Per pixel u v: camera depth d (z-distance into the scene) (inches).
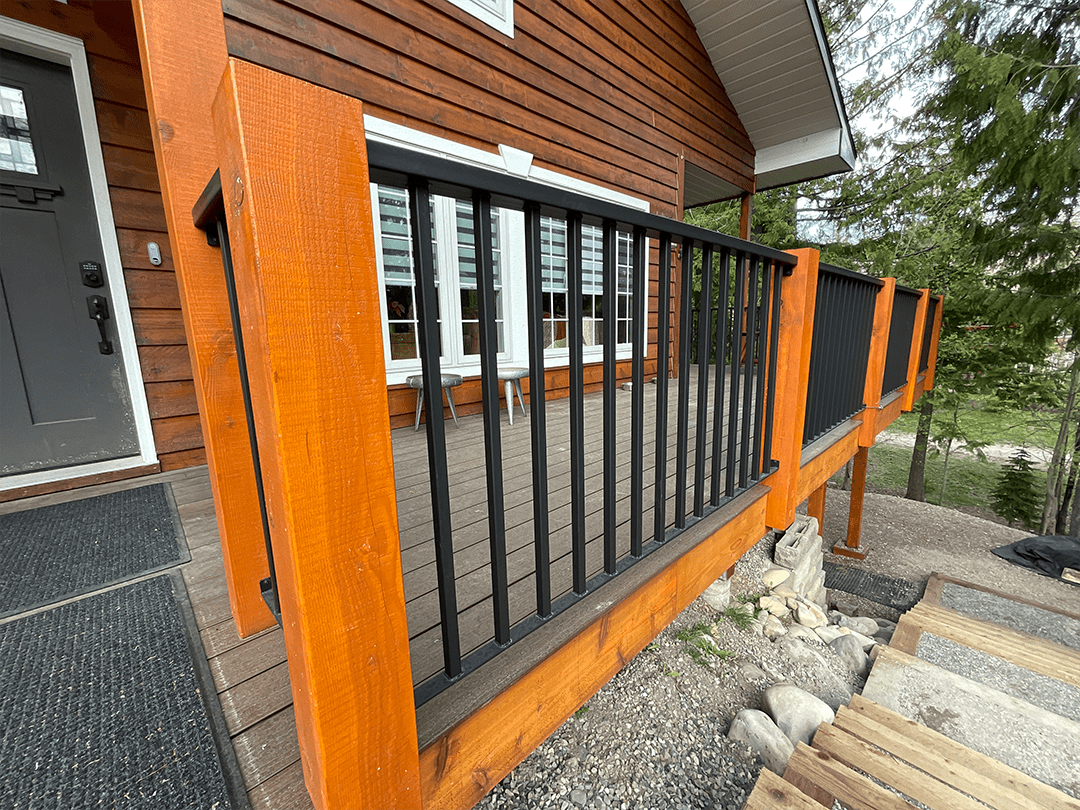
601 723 97.7
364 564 22.5
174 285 92.2
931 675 124.5
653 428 111.9
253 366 20.4
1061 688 128.4
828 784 81.0
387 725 24.8
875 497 367.6
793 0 153.4
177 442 94.8
